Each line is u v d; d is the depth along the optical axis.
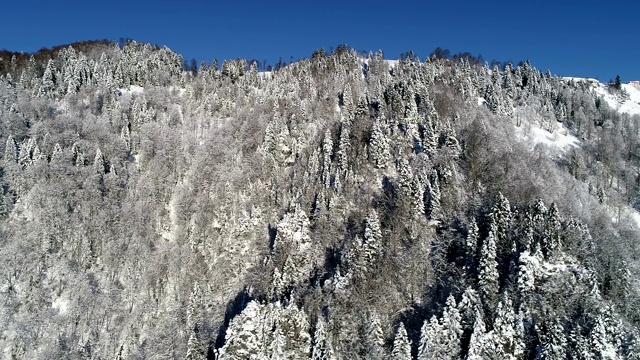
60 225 123.75
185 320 107.88
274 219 124.62
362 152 129.62
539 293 82.81
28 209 127.38
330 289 92.69
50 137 148.50
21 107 163.00
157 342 105.00
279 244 110.00
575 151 165.38
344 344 83.19
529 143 157.25
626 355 72.19
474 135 131.00
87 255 121.69
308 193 123.31
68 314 108.56
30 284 111.44
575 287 83.00
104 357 104.31
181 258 123.75
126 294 117.25
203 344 91.38
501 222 96.31
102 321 109.56
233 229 128.25
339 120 152.75
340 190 118.75
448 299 79.69
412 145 135.50
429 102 151.12
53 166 135.38
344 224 111.69
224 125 172.38
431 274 95.88
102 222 127.62
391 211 109.19
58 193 129.50
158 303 116.38
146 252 125.38
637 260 106.50
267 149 147.50
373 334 81.81
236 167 148.50
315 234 110.44
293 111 164.12
